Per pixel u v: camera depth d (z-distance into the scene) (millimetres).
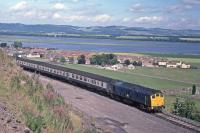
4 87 27922
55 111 28922
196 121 48719
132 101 57656
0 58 40344
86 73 75062
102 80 66562
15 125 17797
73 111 37219
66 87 74062
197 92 117562
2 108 20000
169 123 46219
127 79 149625
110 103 58406
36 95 30625
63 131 24250
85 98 61062
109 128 40219
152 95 52281
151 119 48094
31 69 100750
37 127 20156
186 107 54406
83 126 31094
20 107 23031
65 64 196000
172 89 123562
